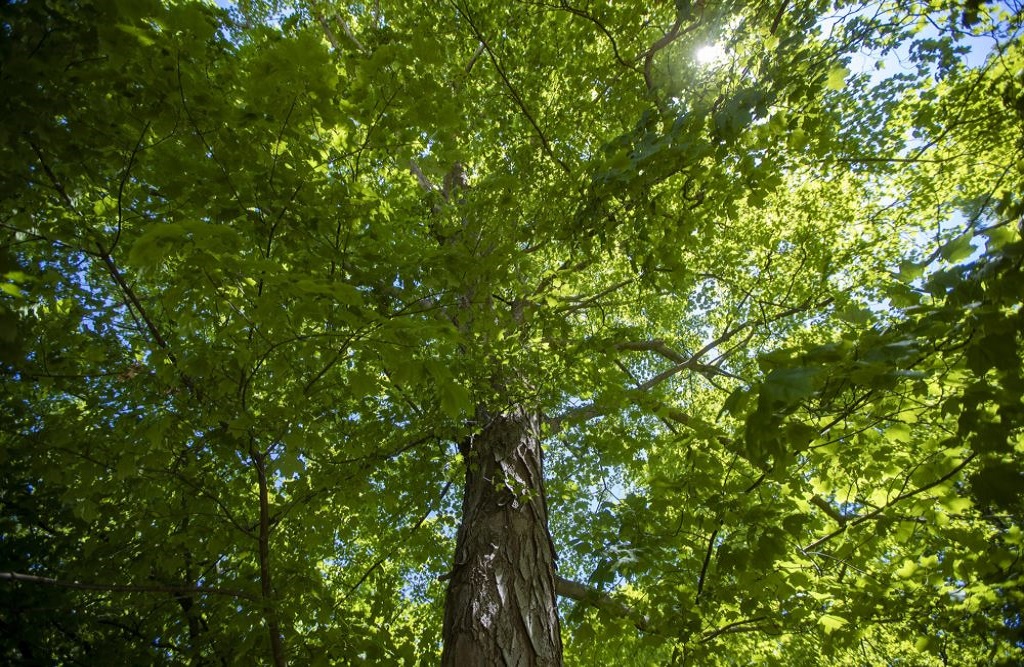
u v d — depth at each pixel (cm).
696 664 368
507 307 491
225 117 252
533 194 470
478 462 493
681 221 396
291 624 350
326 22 602
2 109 208
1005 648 366
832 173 667
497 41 562
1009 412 195
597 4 462
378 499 473
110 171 306
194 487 339
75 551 449
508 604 379
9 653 416
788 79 274
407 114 263
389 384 389
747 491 271
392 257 308
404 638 444
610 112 499
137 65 231
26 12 198
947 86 484
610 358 440
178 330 298
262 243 297
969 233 194
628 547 352
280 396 343
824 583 399
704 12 393
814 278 732
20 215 260
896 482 336
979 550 348
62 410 461
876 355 177
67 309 342
